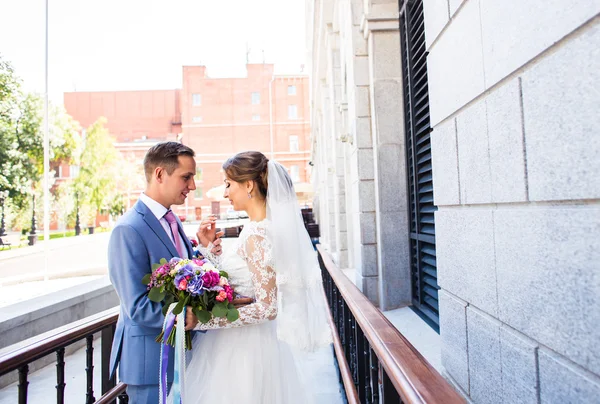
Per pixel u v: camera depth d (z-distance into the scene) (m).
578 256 0.94
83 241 20.16
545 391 1.09
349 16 4.32
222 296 1.61
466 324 1.63
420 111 3.28
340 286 2.66
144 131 46.47
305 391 2.06
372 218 3.97
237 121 40.66
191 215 39.56
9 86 19.44
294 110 40.59
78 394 3.54
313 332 1.90
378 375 1.60
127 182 40.28
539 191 1.08
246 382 1.75
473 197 1.50
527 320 1.17
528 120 1.12
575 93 0.92
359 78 4.02
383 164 3.84
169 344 1.69
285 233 1.80
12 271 9.33
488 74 1.34
